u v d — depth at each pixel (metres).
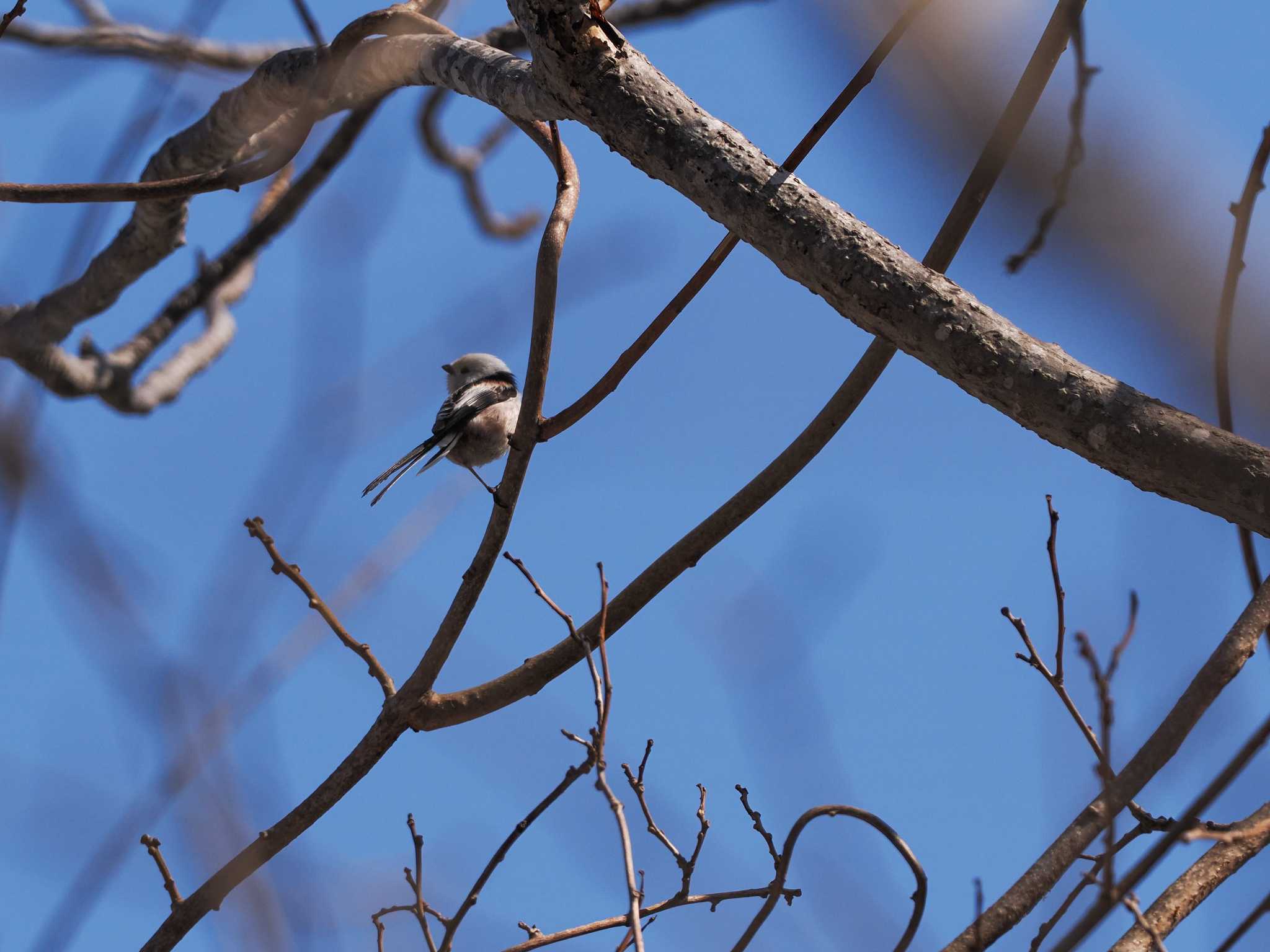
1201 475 5.19
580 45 6.14
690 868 7.55
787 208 5.88
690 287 7.33
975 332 5.55
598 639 7.68
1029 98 6.05
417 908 7.09
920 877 6.42
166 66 7.63
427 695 8.07
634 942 6.32
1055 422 5.44
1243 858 6.32
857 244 5.77
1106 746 5.40
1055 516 7.11
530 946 7.48
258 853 7.89
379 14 8.46
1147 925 5.72
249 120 10.94
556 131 7.98
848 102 6.32
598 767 6.79
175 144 11.47
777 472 7.78
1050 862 6.12
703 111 6.17
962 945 6.06
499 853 7.14
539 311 7.52
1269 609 6.14
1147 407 5.31
